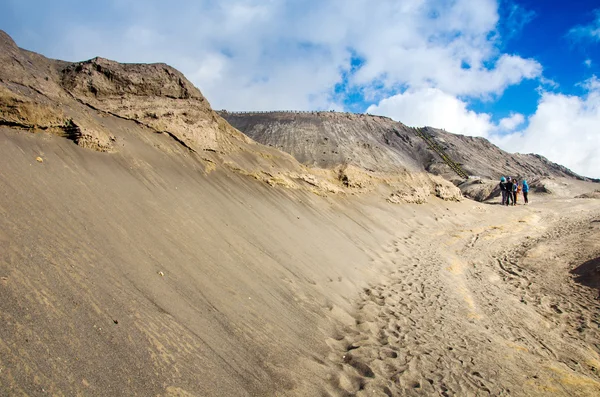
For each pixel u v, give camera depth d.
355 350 5.88
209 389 3.71
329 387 4.70
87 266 4.33
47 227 4.55
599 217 23.97
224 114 35.78
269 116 35.28
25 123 6.52
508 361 6.38
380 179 24.22
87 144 7.45
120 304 4.07
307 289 7.53
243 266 7.02
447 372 5.70
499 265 14.48
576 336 8.03
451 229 21.39
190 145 11.27
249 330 5.11
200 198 9.02
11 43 8.27
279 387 4.30
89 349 3.32
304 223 12.23
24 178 5.24
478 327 7.90
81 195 5.81
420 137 51.69
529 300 10.35
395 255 13.55
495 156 58.41
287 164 17.06
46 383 2.81
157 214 6.86
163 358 3.73
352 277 9.66
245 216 9.81
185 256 6.07
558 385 5.71
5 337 2.93
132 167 8.10
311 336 5.86
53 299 3.57
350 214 16.64
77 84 9.55
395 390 4.96
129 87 10.57
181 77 12.22
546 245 17.03
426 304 8.87
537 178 42.22
